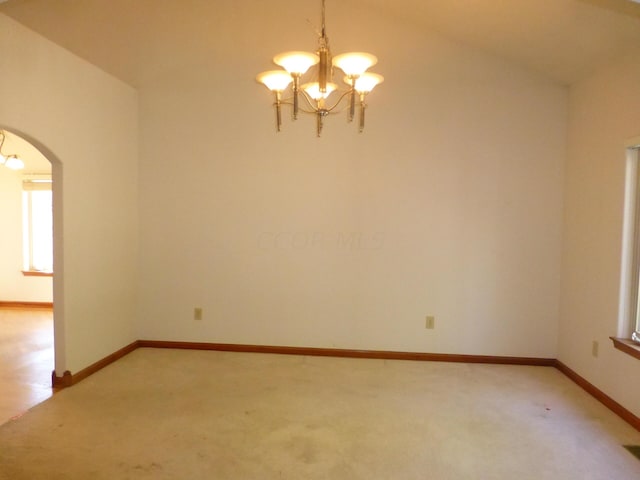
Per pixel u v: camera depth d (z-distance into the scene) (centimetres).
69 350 347
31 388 341
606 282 327
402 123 413
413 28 351
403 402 327
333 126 420
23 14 288
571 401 331
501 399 334
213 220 437
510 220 408
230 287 439
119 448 258
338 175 422
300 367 399
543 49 341
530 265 409
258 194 431
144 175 441
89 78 364
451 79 405
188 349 445
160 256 444
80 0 300
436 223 416
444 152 411
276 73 236
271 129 426
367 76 232
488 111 405
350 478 232
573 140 382
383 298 425
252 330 439
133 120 432
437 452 258
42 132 312
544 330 410
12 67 285
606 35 290
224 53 387
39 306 620
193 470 237
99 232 381
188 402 321
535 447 265
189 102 432
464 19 328
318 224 427
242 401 325
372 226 421
